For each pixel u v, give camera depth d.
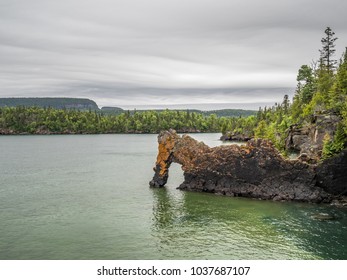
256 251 42.91
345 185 65.06
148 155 154.38
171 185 82.94
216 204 64.56
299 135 113.12
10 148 192.62
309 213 58.16
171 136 80.12
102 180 90.62
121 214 58.81
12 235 48.91
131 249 43.84
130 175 98.56
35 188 80.81
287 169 67.56
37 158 144.12
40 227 52.34
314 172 66.25
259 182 69.75
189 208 62.00
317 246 44.19
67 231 50.50
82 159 139.75
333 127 77.94
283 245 44.56
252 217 56.19
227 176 72.69
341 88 88.69
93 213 59.56
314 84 133.50
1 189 79.88
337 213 58.38
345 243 45.16
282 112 189.50
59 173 103.19
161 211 60.31
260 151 69.75
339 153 64.56
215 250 43.25
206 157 75.31
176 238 47.41
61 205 64.94
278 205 63.59
